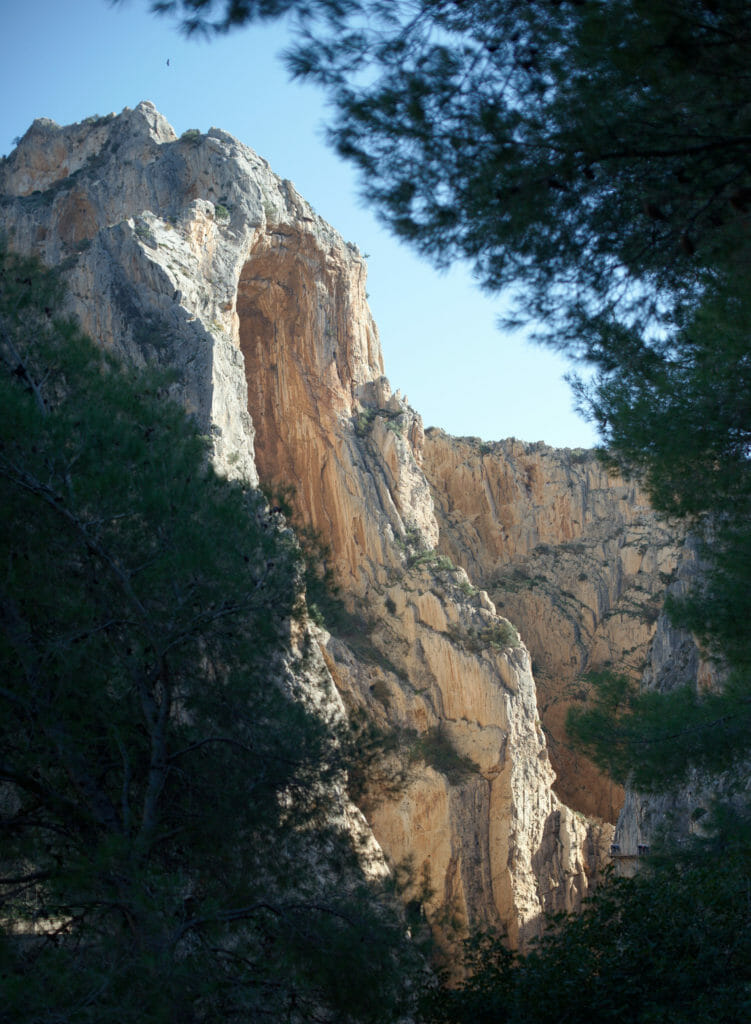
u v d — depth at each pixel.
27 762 15.77
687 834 25.33
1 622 16.02
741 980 18.84
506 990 21.34
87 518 16.27
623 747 20.17
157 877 14.07
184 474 17.95
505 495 116.94
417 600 81.75
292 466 85.44
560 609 108.12
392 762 20.38
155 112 89.19
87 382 18.59
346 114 12.59
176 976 13.33
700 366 16.42
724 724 19.61
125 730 16.44
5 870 15.77
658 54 11.35
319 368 86.44
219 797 16.81
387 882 17.62
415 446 92.25
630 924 21.53
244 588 17.55
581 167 12.35
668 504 18.69
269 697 18.30
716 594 19.47
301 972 14.91
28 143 92.69
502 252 13.26
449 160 12.69
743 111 11.75
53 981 12.74
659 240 13.27
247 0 11.45
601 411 18.28
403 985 16.61
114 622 16.61
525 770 77.00
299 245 85.56
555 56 12.13
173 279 68.69
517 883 72.69
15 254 19.48
